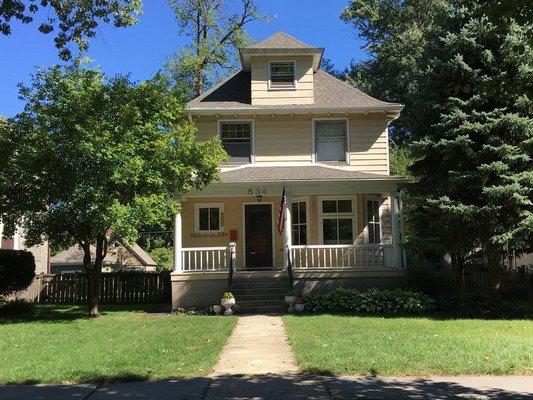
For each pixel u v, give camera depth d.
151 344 9.87
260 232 20.34
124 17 10.41
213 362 8.26
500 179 14.95
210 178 16.14
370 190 18.06
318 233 19.80
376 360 8.12
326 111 19.84
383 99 36.91
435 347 9.16
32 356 8.77
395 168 26.80
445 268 21.91
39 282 20.69
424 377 7.36
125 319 14.75
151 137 14.84
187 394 6.49
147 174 14.20
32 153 13.76
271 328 12.42
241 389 6.73
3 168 14.05
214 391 6.63
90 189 13.61
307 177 18.16
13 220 14.59
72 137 13.91
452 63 15.84
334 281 17.66
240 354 9.12
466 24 15.92
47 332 11.80
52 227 14.99
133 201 14.38
